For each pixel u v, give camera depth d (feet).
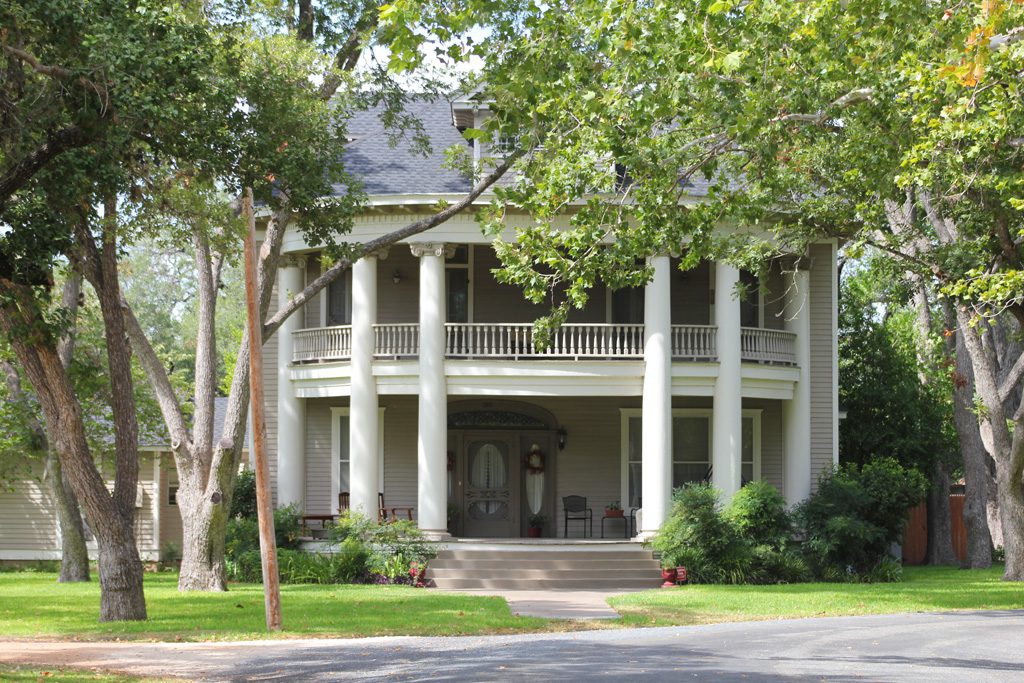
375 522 94.68
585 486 105.81
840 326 120.47
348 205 68.80
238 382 84.69
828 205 77.56
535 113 49.44
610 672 42.32
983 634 56.29
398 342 97.25
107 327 67.15
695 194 90.48
